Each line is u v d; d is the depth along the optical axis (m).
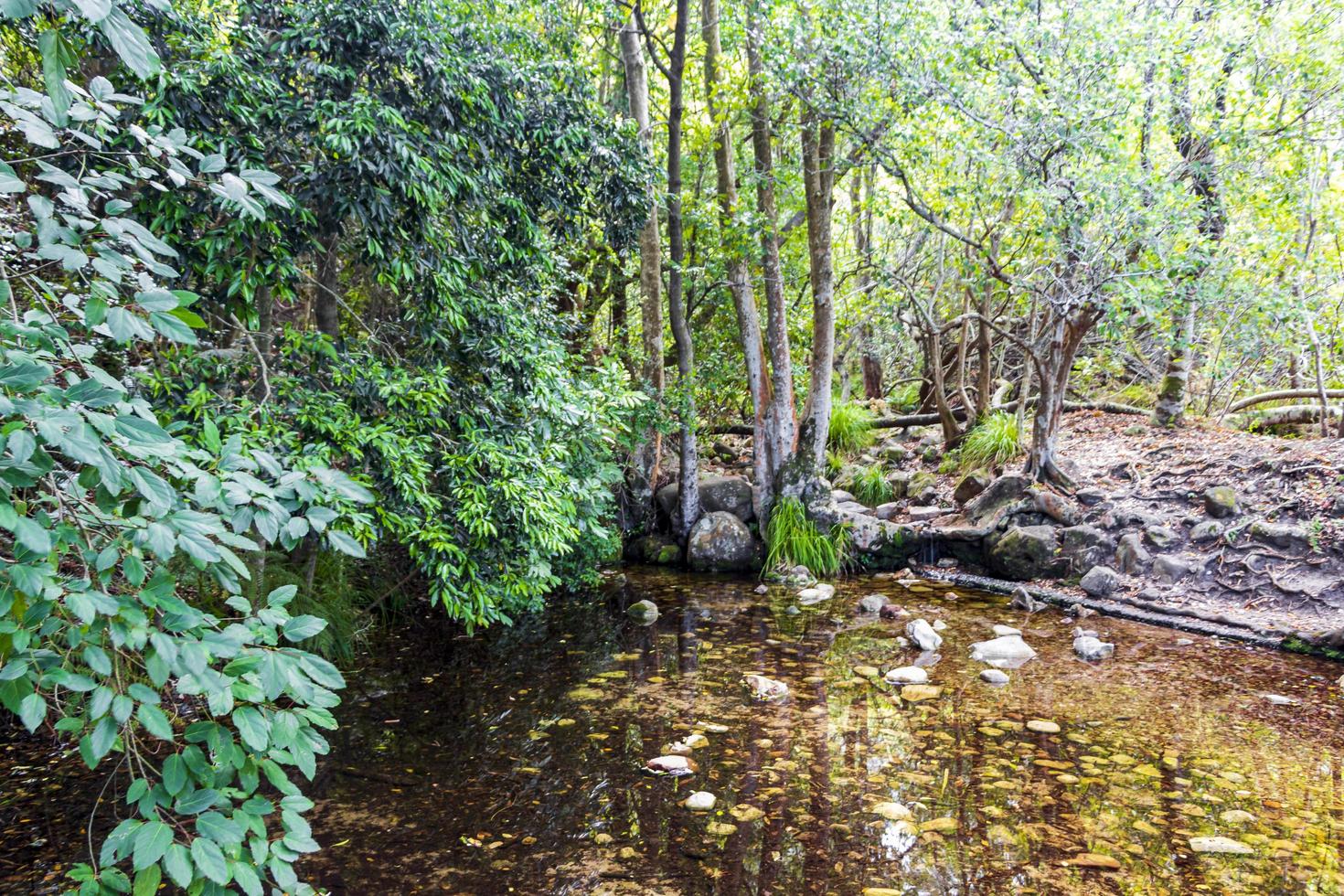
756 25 8.56
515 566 5.02
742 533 9.31
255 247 3.87
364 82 4.39
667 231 10.51
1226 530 7.11
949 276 11.90
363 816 3.59
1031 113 7.26
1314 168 8.48
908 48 7.66
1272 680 5.28
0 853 3.13
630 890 3.02
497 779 3.98
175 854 1.45
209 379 4.13
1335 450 7.50
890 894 2.96
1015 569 8.13
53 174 1.63
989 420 10.94
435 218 4.63
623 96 11.05
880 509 10.04
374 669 5.73
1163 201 7.05
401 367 4.73
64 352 1.52
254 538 4.59
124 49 1.40
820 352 9.34
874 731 4.55
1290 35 8.07
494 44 5.29
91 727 1.82
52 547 1.43
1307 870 3.07
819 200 9.17
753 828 3.47
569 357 6.98
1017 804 3.66
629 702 5.07
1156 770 3.98
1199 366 11.48
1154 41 7.55
